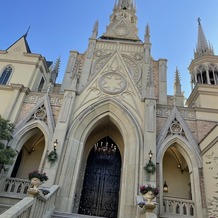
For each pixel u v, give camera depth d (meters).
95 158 19.56
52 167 14.23
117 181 18.39
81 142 16.36
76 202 16.97
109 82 19.28
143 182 13.70
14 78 21.58
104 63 20.52
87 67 22.14
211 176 13.82
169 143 16.20
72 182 14.66
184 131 16.78
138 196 12.61
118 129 19.02
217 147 13.67
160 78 22.39
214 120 17.59
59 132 15.79
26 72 22.11
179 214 13.77
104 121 18.66
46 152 15.62
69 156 15.21
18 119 17.83
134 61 23.11
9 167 15.47
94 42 24.41
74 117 17.03
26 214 7.87
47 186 13.55
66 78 22.38
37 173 9.33
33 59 23.06
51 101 18.72
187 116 17.98
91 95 18.39
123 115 17.30
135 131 16.23
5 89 19.69
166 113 18.05
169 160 19.23
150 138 15.52
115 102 17.80
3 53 23.36
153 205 9.05
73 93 17.88
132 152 15.61
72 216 11.89
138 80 21.58
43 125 17.05
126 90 18.70
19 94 19.06
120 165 19.12
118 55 21.11
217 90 21.16
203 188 14.34
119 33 27.55
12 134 16.61
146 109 17.00
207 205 13.56
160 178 14.45
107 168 19.03
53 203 12.77
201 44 28.58
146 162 14.50
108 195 17.75
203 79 23.83
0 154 13.46
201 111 18.16
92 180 18.42
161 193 13.95
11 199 14.21
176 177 18.27
